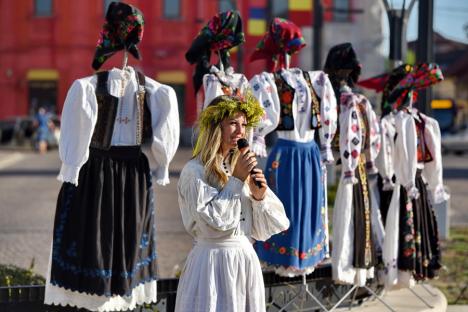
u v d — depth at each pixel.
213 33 16.09
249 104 12.17
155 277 13.55
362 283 16.62
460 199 40.91
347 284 16.88
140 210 13.35
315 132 16.66
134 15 13.66
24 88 95.38
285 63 16.44
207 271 11.81
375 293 17.50
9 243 26.92
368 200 16.75
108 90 13.30
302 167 15.74
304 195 15.67
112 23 13.79
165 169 13.65
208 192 11.75
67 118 12.95
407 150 17.34
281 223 12.16
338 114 16.72
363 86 19.02
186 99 94.50
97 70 14.04
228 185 11.75
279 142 15.95
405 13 26.17
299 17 82.56
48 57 95.19
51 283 13.15
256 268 12.04
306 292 15.95
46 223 31.48
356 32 84.94
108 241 13.04
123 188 13.26
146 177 13.53
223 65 16.33
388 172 17.41
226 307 11.77
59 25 95.12
